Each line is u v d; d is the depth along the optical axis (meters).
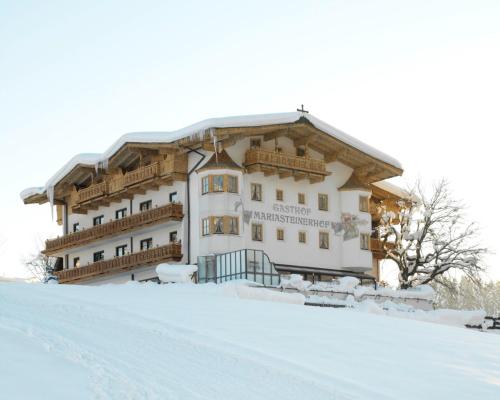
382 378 14.41
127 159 52.16
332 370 14.72
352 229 51.34
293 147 49.69
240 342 16.89
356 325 21.86
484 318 42.53
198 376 12.84
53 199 59.81
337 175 52.16
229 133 44.66
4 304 20.34
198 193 46.78
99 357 13.36
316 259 49.88
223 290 32.03
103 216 57.44
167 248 47.66
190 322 19.38
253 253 41.50
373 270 56.66
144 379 12.06
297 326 20.36
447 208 55.12
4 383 10.76
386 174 52.31
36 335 14.72
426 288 47.81
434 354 17.61
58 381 11.20
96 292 26.91
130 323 18.00
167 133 47.06
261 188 47.97
